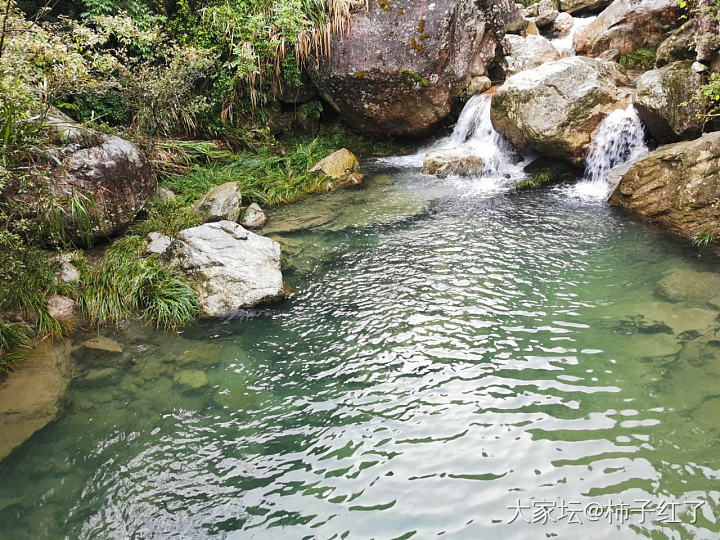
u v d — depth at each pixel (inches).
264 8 440.8
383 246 288.7
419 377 182.5
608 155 356.5
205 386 184.1
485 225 307.9
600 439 150.0
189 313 225.1
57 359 197.2
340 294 241.4
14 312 212.4
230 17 414.6
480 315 217.0
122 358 199.6
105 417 169.6
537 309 218.4
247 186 370.9
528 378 177.8
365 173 428.5
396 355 195.5
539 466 142.7
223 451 155.1
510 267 255.4
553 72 360.5
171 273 242.2
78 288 234.5
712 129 306.7
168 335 214.7
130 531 130.3
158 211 310.2
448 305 226.1
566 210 322.0
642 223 295.1
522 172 394.0
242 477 145.5
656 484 134.6
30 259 223.3
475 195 360.8
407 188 384.5
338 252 284.4
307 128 495.5
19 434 161.3
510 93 369.1
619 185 319.0
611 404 163.0
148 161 311.4
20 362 192.5
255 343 207.9
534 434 153.6
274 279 239.8
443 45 430.0
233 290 233.0
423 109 449.4
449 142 469.7
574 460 143.7
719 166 268.5
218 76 425.1
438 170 407.8
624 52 453.4
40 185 230.1
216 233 255.9
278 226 323.3
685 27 363.6
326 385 181.9
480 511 131.0
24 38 207.8
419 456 148.9
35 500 139.6
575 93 352.5
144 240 274.1
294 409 171.3
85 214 243.9
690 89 307.1
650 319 205.2
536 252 269.3
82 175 263.4
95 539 128.3
